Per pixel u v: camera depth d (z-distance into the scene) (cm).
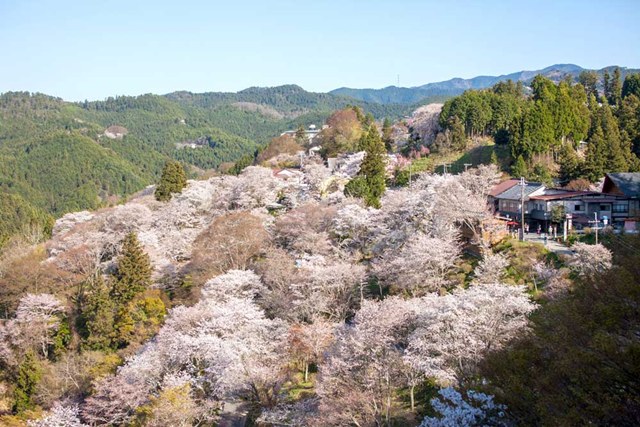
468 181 5428
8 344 4569
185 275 5225
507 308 2769
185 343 3216
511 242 4156
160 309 4550
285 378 3394
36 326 4600
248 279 4269
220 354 3119
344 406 2627
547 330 1725
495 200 5681
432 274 3959
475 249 4366
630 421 1400
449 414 1866
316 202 6019
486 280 3622
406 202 4834
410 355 2788
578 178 5825
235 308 3616
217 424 3175
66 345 4716
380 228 4797
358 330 2944
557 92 8400
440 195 4584
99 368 3944
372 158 6438
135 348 4084
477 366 2236
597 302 1595
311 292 4019
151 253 5528
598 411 1395
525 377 1702
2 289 5269
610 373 1427
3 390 4194
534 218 5088
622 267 1631
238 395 3362
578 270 3294
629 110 8025
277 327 3675
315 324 3572
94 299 4684
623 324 1525
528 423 1648
